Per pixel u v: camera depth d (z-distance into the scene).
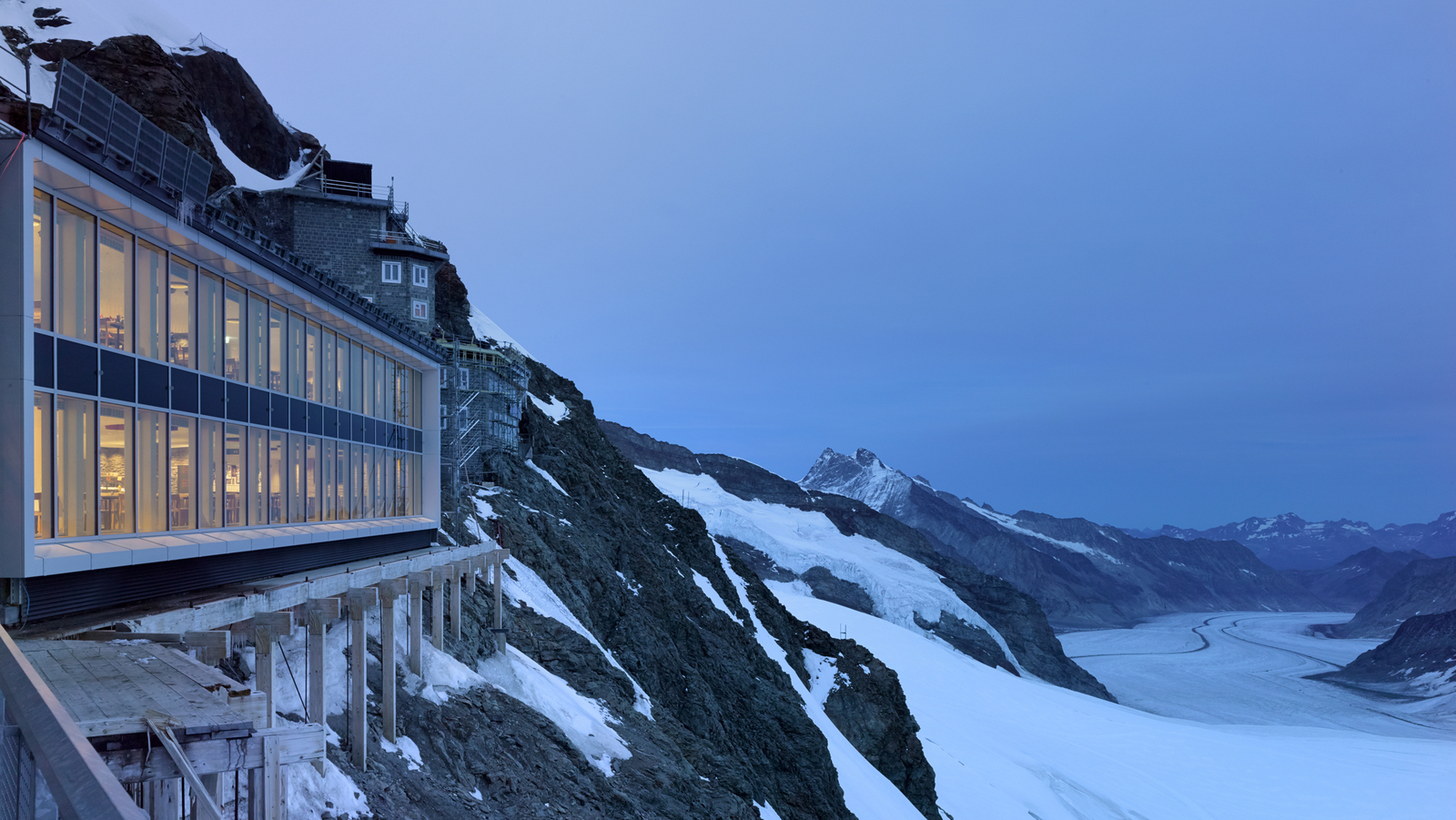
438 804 16.81
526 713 24.17
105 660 9.92
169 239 15.07
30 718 4.52
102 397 13.45
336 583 17.72
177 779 7.68
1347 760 154.50
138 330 14.44
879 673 87.31
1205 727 182.12
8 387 11.73
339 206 54.31
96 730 6.86
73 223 12.96
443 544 31.78
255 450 18.33
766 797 46.72
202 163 15.34
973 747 122.12
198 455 16.19
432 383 30.03
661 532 78.88
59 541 12.49
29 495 11.77
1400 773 148.00
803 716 59.91
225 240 16.28
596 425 94.38
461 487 42.62
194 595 15.05
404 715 18.91
